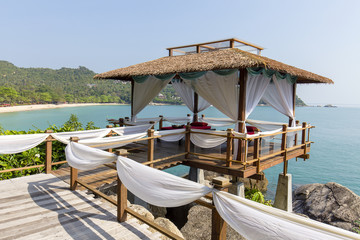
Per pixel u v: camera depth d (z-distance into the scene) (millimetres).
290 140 8461
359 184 17188
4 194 4961
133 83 10125
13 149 5859
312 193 11602
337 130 50500
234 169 6211
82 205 4574
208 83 7465
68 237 3539
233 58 6922
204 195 2824
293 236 1996
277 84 8297
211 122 12000
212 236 2926
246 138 5992
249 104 7129
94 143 5848
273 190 14094
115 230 3771
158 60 10344
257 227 2227
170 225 4898
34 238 3477
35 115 66562
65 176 6086
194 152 7816
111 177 5934
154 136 6281
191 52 10219
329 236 1854
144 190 3369
